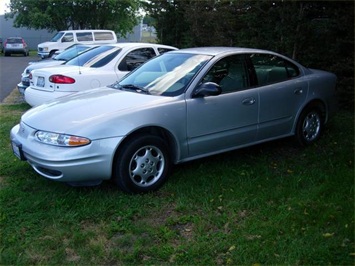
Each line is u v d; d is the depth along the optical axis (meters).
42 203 3.80
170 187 4.20
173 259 2.99
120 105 4.10
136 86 4.72
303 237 3.21
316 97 5.55
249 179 4.39
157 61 5.16
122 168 3.91
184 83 4.45
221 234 3.31
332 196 3.93
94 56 7.85
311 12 8.34
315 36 8.41
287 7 8.39
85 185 3.96
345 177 4.36
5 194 4.01
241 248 3.09
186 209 3.74
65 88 6.89
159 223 3.52
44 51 20.36
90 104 4.19
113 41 21.34
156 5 14.66
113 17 32.34
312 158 5.09
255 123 4.91
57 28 32.44
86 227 3.45
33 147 3.87
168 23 14.63
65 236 3.29
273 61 5.25
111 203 3.83
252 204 3.81
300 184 4.28
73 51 11.52
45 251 3.09
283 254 3.01
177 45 14.59
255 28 9.58
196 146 4.42
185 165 4.81
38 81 7.32
